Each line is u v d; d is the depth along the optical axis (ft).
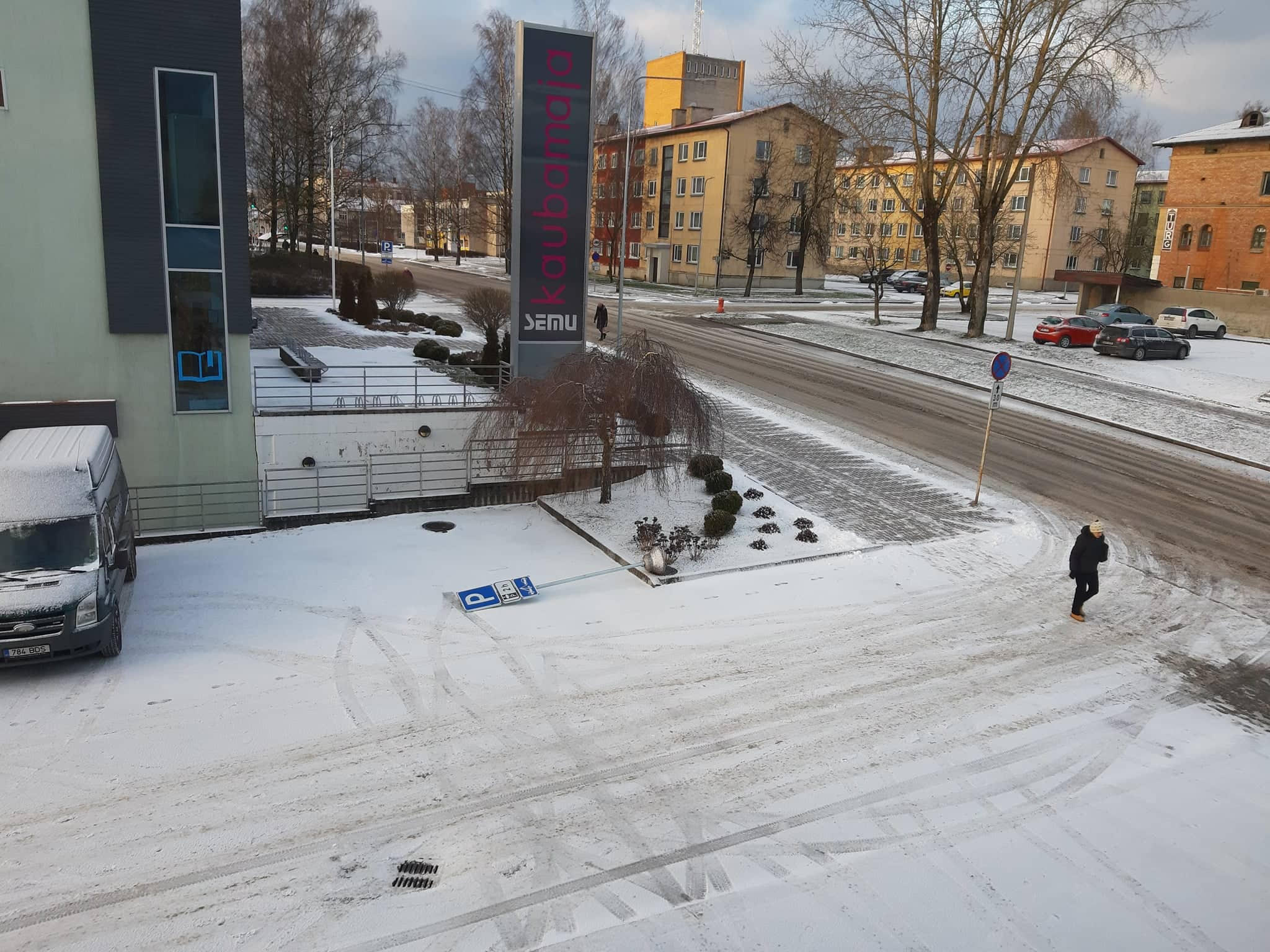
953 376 100.89
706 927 23.13
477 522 56.13
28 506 36.14
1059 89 109.81
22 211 47.98
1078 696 36.27
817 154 183.11
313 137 166.91
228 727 31.65
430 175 293.43
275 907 23.27
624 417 55.62
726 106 242.99
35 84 46.93
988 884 25.20
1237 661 39.99
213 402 54.03
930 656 39.29
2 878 23.91
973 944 22.95
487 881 24.54
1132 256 235.40
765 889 24.63
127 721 31.83
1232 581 49.19
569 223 64.64
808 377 98.63
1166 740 33.30
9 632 33.71
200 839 25.80
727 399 85.87
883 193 262.47
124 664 36.17
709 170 197.98
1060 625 42.93
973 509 58.85
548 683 35.70
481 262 282.56
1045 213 225.35
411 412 65.21
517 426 55.11
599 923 23.09
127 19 47.83
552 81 62.18
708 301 174.91
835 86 123.24
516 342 64.95
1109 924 23.93
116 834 25.89
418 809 27.55
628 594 45.03
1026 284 232.32
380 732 31.73
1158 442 78.07
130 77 48.44
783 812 28.09
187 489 54.39
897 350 115.55
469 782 29.04
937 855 26.35
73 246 49.26
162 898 23.44
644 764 30.40
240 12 50.08
